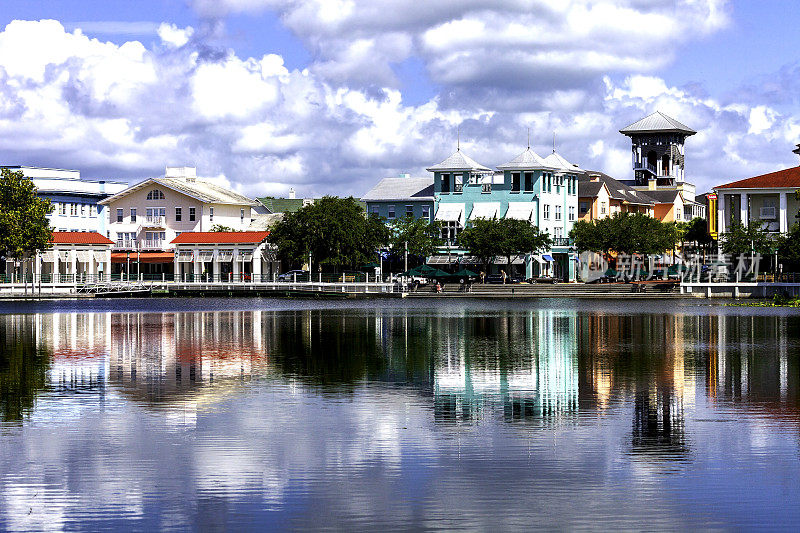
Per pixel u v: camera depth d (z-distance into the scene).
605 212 186.75
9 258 142.38
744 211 151.62
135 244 176.88
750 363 49.19
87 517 23.56
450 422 33.41
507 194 168.88
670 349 56.78
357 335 68.56
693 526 22.86
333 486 25.80
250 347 59.19
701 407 36.03
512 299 134.62
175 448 29.62
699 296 133.50
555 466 27.55
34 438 30.91
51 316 94.81
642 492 25.20
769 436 30.95
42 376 44.84
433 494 25.12
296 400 37.81
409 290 149.50
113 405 36.69
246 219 193.25
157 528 22.86
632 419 33.81
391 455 28.83
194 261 164.62
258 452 29.14
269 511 23.92
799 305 110.56
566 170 175.25
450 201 172.25
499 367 48.12
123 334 70.12
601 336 66.44
